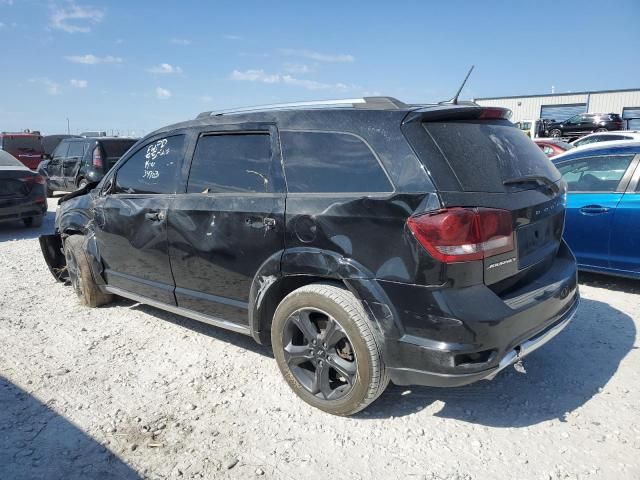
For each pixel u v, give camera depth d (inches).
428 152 102.3
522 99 2070.6
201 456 107.9
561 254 135.3
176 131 158.1
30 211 400.2
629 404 123.2
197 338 170.6
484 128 115.6
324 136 118.7
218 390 135.0
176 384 139.1
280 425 118.3
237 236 130.7
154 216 154.9
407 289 101.1
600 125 1258.6
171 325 183.3
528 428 114.7
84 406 128.3
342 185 112.9
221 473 102.6
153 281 163.9
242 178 134.0
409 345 102.5
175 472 103.2
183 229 145.7
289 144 125.0
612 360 146.2
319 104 129.3
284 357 125.7
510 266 106.2
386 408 124.0
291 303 120.5
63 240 212.5
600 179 209.0
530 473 100.0
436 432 114.0
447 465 103.0
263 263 125.3
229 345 164.2
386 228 103.3
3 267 278.8
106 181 184.4
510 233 104.2
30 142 872.3
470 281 98.6
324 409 121.3
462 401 126.6
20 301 214.1
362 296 106.7
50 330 180.1
